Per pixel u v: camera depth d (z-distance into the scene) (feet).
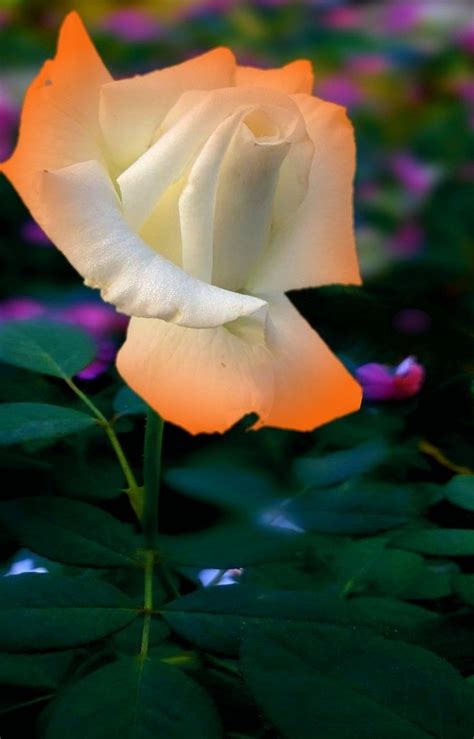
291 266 2.02
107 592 1.96
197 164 1.90
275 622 1.90
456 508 2.49
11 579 1.95
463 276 4.21
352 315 3.09
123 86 1.97
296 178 1.99
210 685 2.06
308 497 2.23
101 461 2.40
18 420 2.12
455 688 1.83
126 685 1.86
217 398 1.90
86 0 7.77
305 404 1.98
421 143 5.93
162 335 1.91
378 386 2.86
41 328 2.35
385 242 4.42
